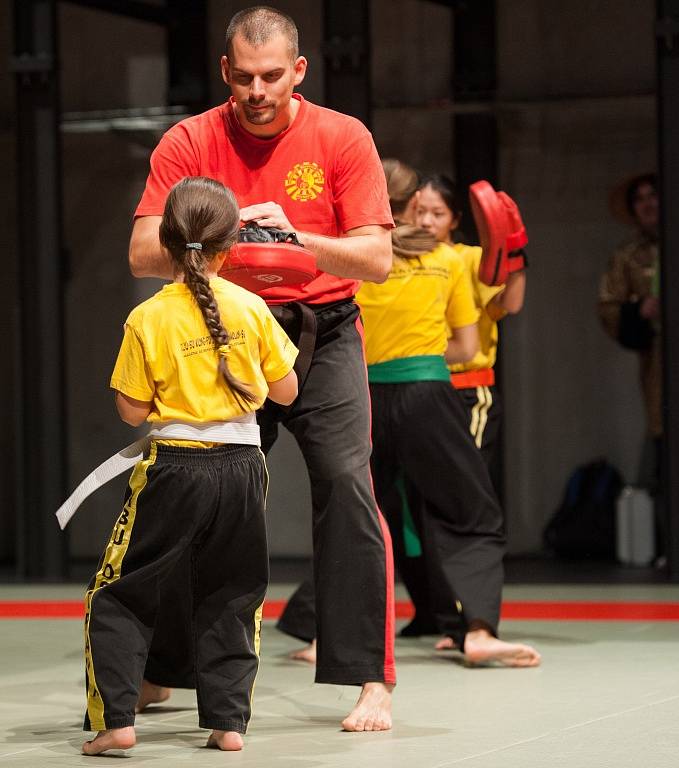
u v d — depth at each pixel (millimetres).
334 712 5801
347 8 11484
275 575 12805
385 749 4926
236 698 4926
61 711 5898
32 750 5012
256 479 4926
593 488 13992
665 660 7090
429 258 7211
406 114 14477
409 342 7188
